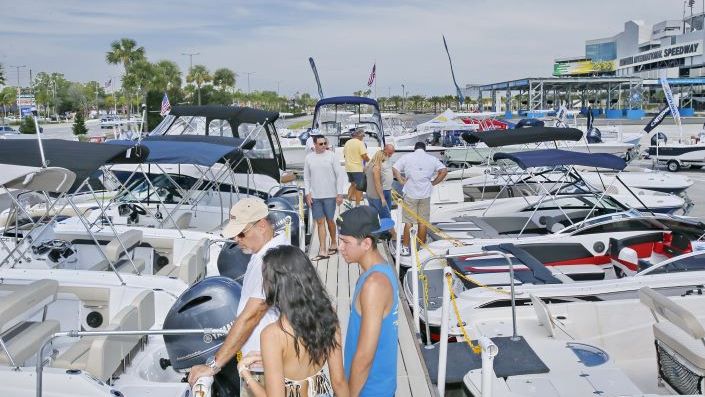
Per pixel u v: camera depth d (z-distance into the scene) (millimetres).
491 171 13406
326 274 7914
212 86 77688
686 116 64625
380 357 2998
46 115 100812
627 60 91312
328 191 8461
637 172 16688
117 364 4500
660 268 7160
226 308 4594
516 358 5047
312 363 2756
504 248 8070
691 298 6262
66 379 3959
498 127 25578
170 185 10180
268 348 2670
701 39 73688
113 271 5902
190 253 6398
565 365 4941
